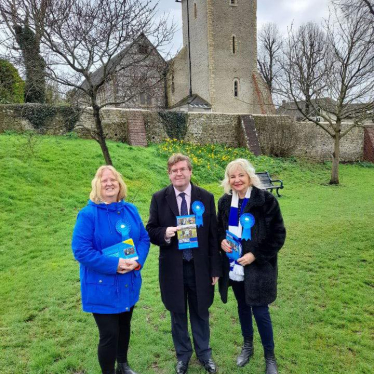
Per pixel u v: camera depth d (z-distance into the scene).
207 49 27.28
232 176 2.64
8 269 4.89
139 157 12.24
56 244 5.84
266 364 2.63
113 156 11.28
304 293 4.02
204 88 28.23
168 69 8.89
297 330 3.22
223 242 2.68
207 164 14.07
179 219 2.58
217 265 2.67
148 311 3.67
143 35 7.55
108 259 2.23
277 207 2.61
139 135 14.73
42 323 3.44
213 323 3.40
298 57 13.44
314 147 19.38
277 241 2.54
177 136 16.30
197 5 28.12
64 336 3.20
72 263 5.08
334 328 3.25
